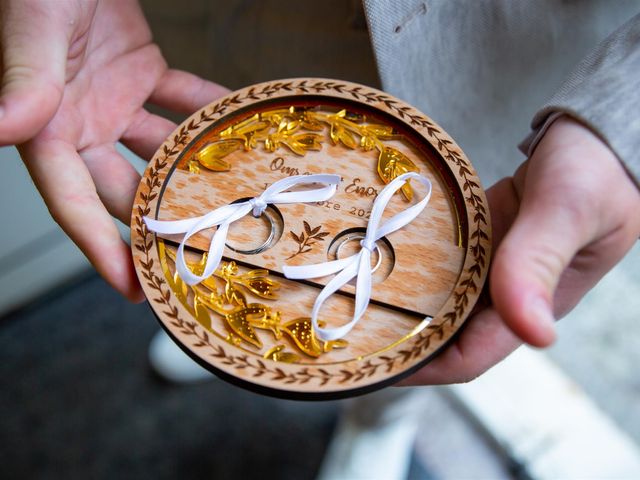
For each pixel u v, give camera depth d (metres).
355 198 0.35
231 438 0.61
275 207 0.35
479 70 0.39
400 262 0.33
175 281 0.33
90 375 0.64
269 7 0.42
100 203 0.35
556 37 0.39
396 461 0.59
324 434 0.61
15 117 0.32
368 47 0.41
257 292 0.33
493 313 0.33
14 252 0.62
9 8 0.34
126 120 0.40
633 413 0.60
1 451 0.60
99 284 0.69
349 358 0.31
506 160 0.44
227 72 0.47
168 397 0.63
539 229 0.29
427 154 0.36
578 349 0.61
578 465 0.59
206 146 0.36
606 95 0.31
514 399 0.62
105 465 0.60
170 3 0.45
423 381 0.33
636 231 0.32
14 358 0.65
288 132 0.37
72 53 0.37
